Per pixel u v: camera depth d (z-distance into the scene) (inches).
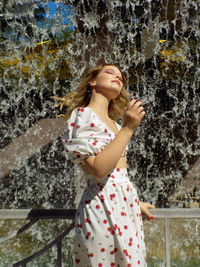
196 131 207.8
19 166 190.7
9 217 62.8
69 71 202.5
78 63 180.1
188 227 113.7
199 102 214.8
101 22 173.9
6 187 187.9
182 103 211.5
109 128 58.5
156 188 195.9
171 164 202.4
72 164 184.9
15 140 195.6
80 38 180.1
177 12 181.3
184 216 68.2
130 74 193.3
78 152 52.7
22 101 208.1
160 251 108.3
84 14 171.0
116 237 52.7
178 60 210.5
